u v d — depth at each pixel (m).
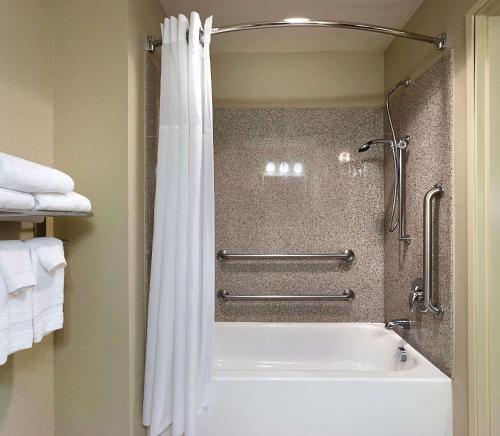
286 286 2.54
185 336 1.55
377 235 2.51
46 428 1.44
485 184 1.46
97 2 1.48
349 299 2.52
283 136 2.53
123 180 1.48
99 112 1.48
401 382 1.64
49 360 1.47
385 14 2.06
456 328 1.61
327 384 1.65
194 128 1.54
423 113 1.92
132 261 1.52
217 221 2.54
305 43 2.40
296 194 2.53
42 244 1.14
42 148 1.42
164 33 1.58
